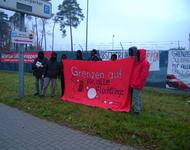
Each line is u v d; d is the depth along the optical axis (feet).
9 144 12.57
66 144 12.67
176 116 17.61
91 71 21.16
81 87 21.97
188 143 12.23
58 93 26.05
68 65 22.81
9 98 23.70
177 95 26.86
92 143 12.85
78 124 15.84
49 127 15.43
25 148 12.10
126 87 18.60
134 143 12.80
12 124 15.94
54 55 23.52
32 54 53.11
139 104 17.07
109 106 19.48
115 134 13.91
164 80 30.04
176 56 28.91
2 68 62.90
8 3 21.27
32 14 23.36
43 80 24.14
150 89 30.07
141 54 16.58
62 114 18.02
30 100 22.35
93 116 17.08
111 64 19.70
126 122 15.61
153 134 13.39
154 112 18.51
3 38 108.58
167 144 12.28
